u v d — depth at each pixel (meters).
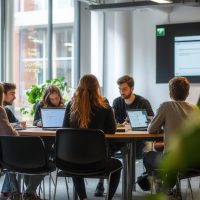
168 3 7.84
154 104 9.05
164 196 0.55
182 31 8.68
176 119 3.71
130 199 4.34
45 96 5.34
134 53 9.21
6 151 3.92
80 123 3.83
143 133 3.96
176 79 3.93
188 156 0.49
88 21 9.23
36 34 8.47
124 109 5.83
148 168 3.97
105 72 9.41
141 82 9.16
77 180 4.13
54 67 8.64
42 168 3.86
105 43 9.41
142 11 9.08
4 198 4.85
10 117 5.06
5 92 5.05
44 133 4.11
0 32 7.65
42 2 8.53
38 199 4.48
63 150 3.73
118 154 5.10
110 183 3.89
